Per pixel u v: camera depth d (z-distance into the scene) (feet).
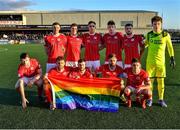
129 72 25.00
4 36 215.10
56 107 24.29
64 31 240.12
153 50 25.07
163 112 23.16
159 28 24.93
